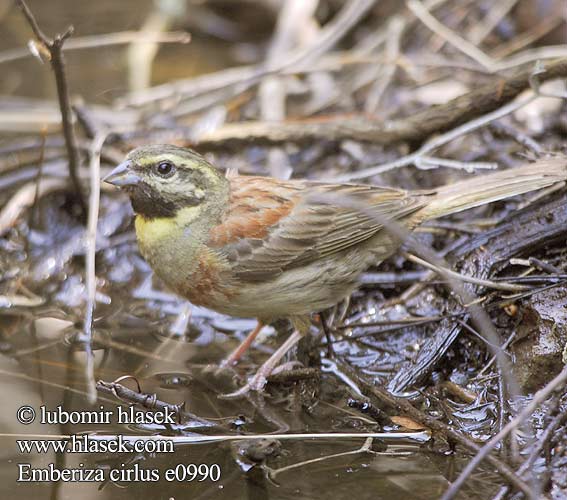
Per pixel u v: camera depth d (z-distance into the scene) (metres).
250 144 13.46
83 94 15.92
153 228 10.28
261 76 14.68
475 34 15.87
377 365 10.85
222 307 10.54
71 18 17.50
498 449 8.92
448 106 12.56
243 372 10.98
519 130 13.03
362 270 10.69
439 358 10.41
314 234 10.24
